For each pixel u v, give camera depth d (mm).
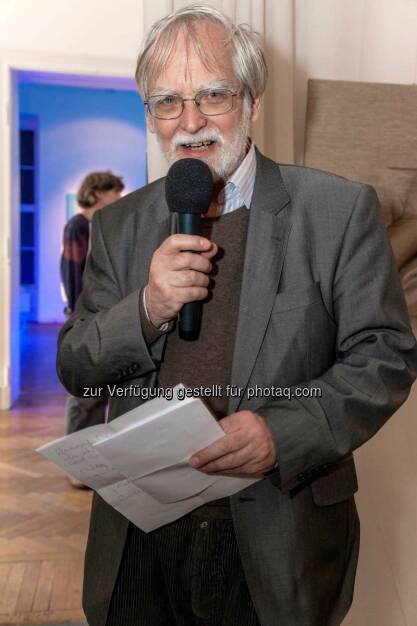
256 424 1138
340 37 2438
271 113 2340
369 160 2209
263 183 1312
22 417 5199
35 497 3580
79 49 4926
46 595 2584
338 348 1269
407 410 2199
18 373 5859
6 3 4859
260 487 1266
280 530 1253
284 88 2346
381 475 2162
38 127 10281
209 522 1340
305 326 1228
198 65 1213
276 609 1253
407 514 2105
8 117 5066
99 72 4949
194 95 1221
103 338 1244
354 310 1225
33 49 4910
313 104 2248
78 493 3641
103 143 10422
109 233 1418
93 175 4527
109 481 1217
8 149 5121
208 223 1340
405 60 2412
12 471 3967
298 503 1264
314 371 1245
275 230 1267
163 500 1259
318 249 1260
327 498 1285
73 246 4457
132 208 1424
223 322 1301
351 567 1374
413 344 1228
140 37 4941
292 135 2363
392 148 2213
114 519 1392
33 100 10234
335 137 2223
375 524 2104
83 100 10320
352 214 1259
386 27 2406
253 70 1257
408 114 2230
